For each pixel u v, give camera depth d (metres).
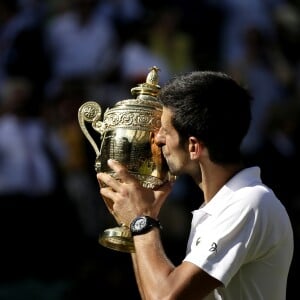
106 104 28.66
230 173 11.60
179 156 11.62
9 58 30.55
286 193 25.58
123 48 30.33
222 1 33.53
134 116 12.12
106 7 31.67
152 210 11.85
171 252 25.67
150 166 12.07
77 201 26.81
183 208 26.61
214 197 11.54
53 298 25.55
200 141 11.46
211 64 32.12
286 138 27.05
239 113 11.41
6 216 26.17
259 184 11.61
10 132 26.73
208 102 11.36
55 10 32.16
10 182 26.41
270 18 34.12
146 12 32.22
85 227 26.66
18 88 27.28
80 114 12.57
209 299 11.49
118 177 11.95
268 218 11.39
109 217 26.94
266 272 11.52
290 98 32.00
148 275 11.18
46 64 30.62
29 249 26.22
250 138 28.48
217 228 11.32
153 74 12.50
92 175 27.30
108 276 22.98
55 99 28.02
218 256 11.19
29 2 32.06
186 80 11.51
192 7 33.00
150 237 11.43
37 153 26.75
